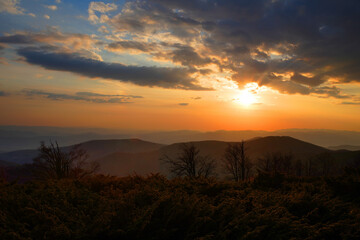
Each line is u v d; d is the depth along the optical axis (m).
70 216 5.59
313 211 5.72
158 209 5.12
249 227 4.62
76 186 9.59
